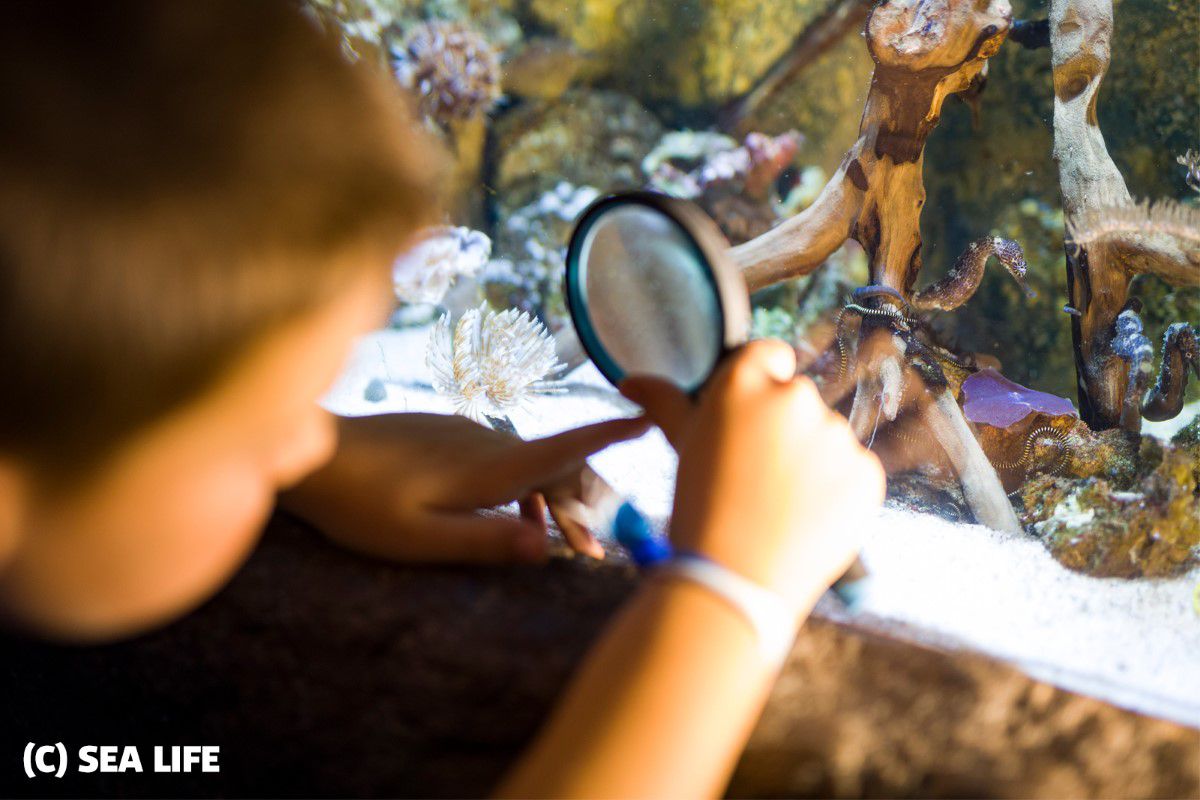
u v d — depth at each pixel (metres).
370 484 0.87
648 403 0.73
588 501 0.90
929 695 0.73
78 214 0.42
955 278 1.67
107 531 0.51
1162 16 2.54
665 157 4.00
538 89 4.04
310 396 0.53
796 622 0.63
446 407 2.12
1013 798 0.68
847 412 1.82
